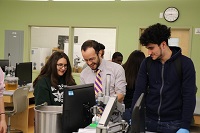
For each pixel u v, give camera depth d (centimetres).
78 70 695
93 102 182
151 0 628
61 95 224
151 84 194
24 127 456
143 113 156
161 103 189
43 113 166
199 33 600
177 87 185
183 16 609
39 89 217
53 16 701
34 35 763
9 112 404
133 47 647
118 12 654
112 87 233
